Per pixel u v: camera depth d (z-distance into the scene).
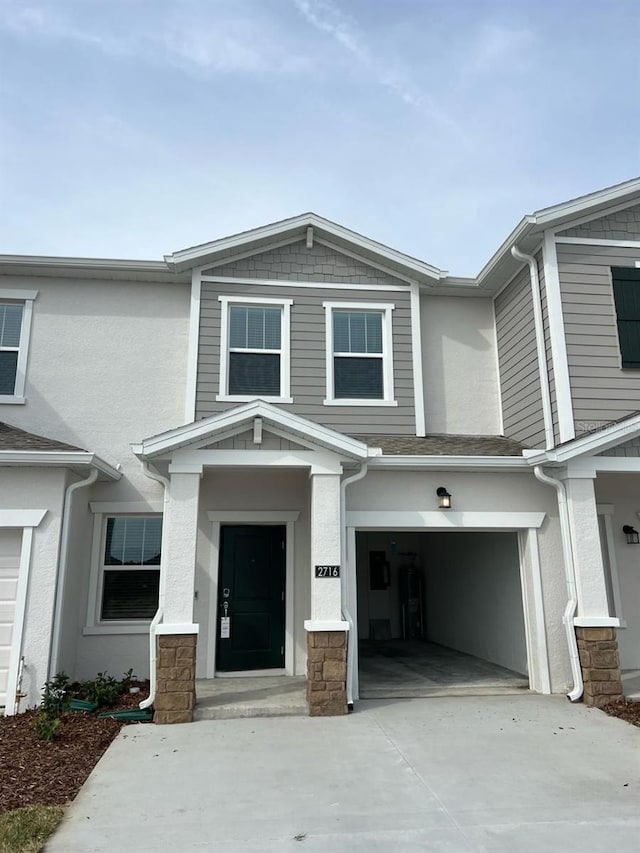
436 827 4.36
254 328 10.72
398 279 11.21
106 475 9.26
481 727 6.88
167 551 7.49
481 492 9.12
